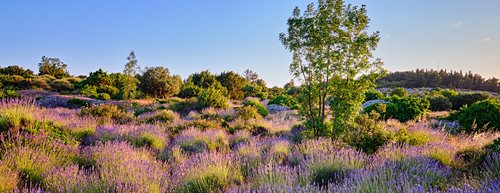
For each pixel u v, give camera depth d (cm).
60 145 609
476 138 880
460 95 3020
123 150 630
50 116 865
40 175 466
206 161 555
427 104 1666
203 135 972
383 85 10069
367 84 866
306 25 894
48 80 5175
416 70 12588
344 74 883
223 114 1675
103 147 655
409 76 11412
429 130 1052
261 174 494
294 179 449
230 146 945
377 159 577
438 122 1466
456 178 460
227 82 4325
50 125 791
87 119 1036
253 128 1292
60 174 439
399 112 1591
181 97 3894
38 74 6800
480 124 1214
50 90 4688
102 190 410
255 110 1658
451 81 11075
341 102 883
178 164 600
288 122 1439
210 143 901
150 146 838
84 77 7106
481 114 1230
